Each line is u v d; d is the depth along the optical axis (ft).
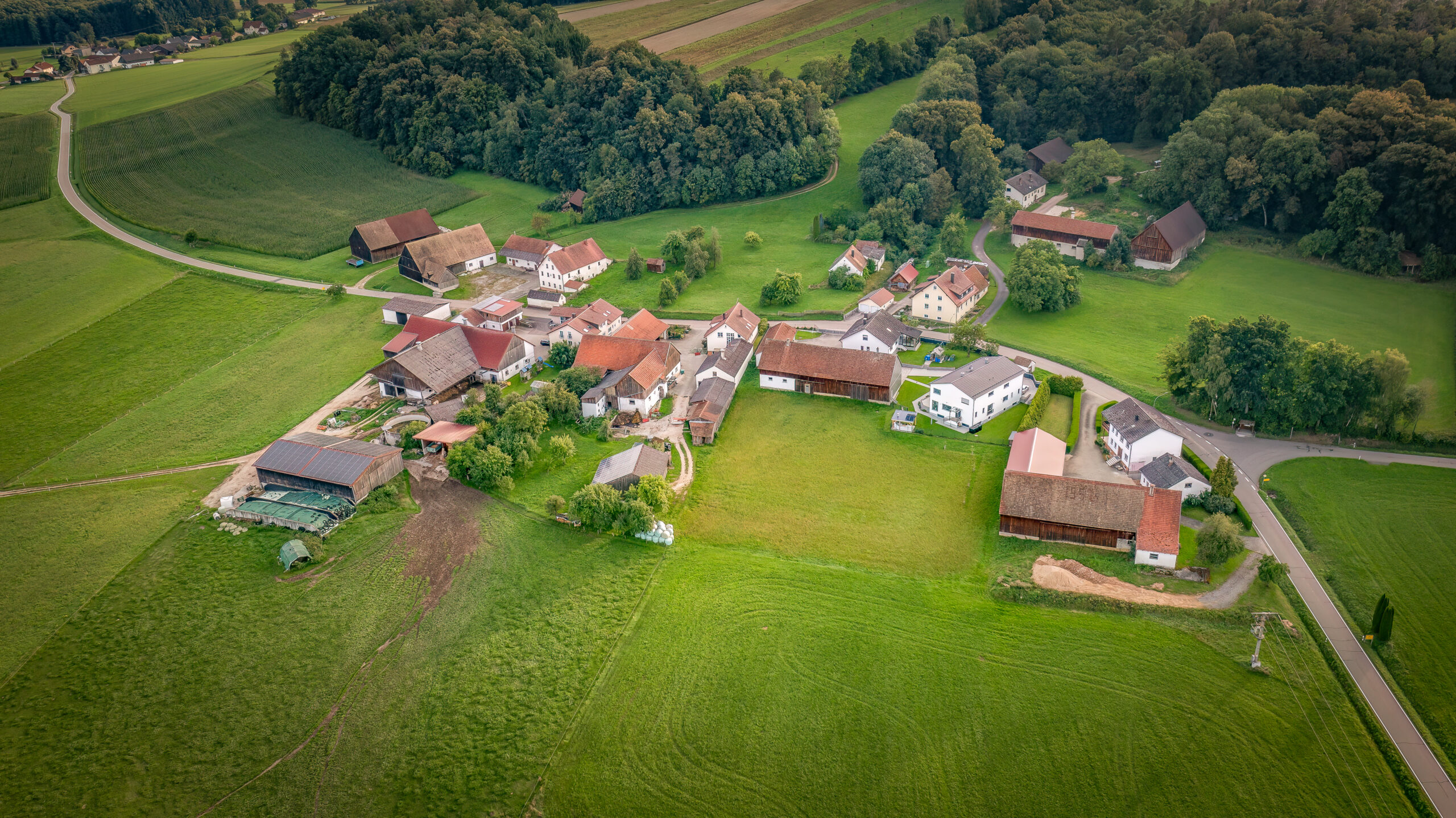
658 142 595.06
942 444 329.31
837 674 230.07
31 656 239.50
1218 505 277.85
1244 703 214.69
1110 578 256.11
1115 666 227.20
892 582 261.85
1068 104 638.53
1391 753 199.82
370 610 253.44
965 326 399.03
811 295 468.34
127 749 213.46
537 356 405.80
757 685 227.40
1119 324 431.02
